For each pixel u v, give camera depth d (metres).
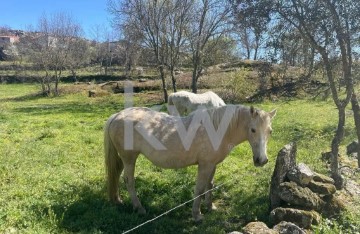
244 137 6.20
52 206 6.23
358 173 8.34
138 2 25.62
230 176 8.31
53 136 12.34
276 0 6.70
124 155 6.46
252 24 6.95
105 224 5.83
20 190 6.83
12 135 12.43
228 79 25.70
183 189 7.32
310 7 6.66
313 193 6.23
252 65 31.25
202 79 29.33
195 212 6.32
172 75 26.53
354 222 5.88
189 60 28.05
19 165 8.57
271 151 10.43
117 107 24.56
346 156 9.70
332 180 6.88
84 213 6.18
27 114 20.20
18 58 48.19
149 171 8.41
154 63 29.22
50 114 20.11
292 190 6.13
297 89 10.05
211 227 6.08
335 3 6.56
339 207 6.25
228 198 7.32
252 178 8.14
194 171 8.43
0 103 28.05
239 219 6.45
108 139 6.59
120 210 6.51
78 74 49.75
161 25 25.89
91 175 8.06
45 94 35.59
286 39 7.41
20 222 5.61
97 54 54.84
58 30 38.75
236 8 7.21
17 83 47.22
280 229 5.20
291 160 6.86
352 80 7.23
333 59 7.61
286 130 13.30
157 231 5.89
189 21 25.44
